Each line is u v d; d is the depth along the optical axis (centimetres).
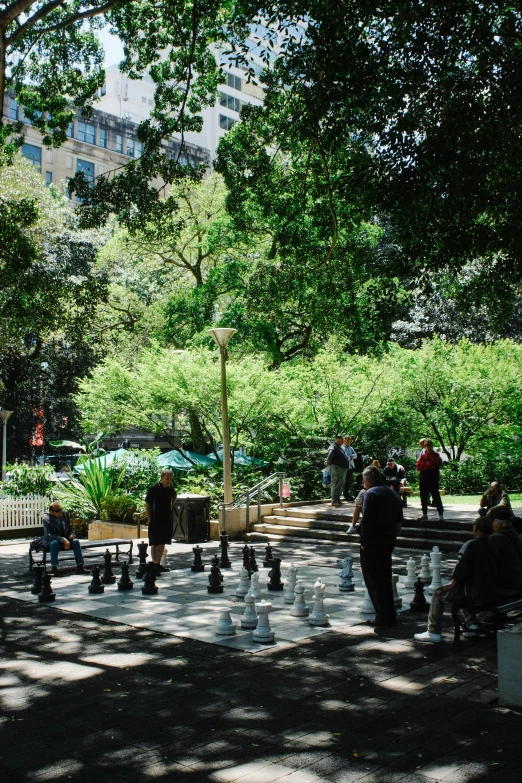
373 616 885
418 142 1105
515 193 1070
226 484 1805
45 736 512
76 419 3978
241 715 552
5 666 693
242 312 2566
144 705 577
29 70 1839
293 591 971
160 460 2295
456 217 1138
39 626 860
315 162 1603
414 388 2781
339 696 594
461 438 2883
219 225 2706
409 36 1021
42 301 1825
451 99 1034
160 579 1177
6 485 2350
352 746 489
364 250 1811
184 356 2291
